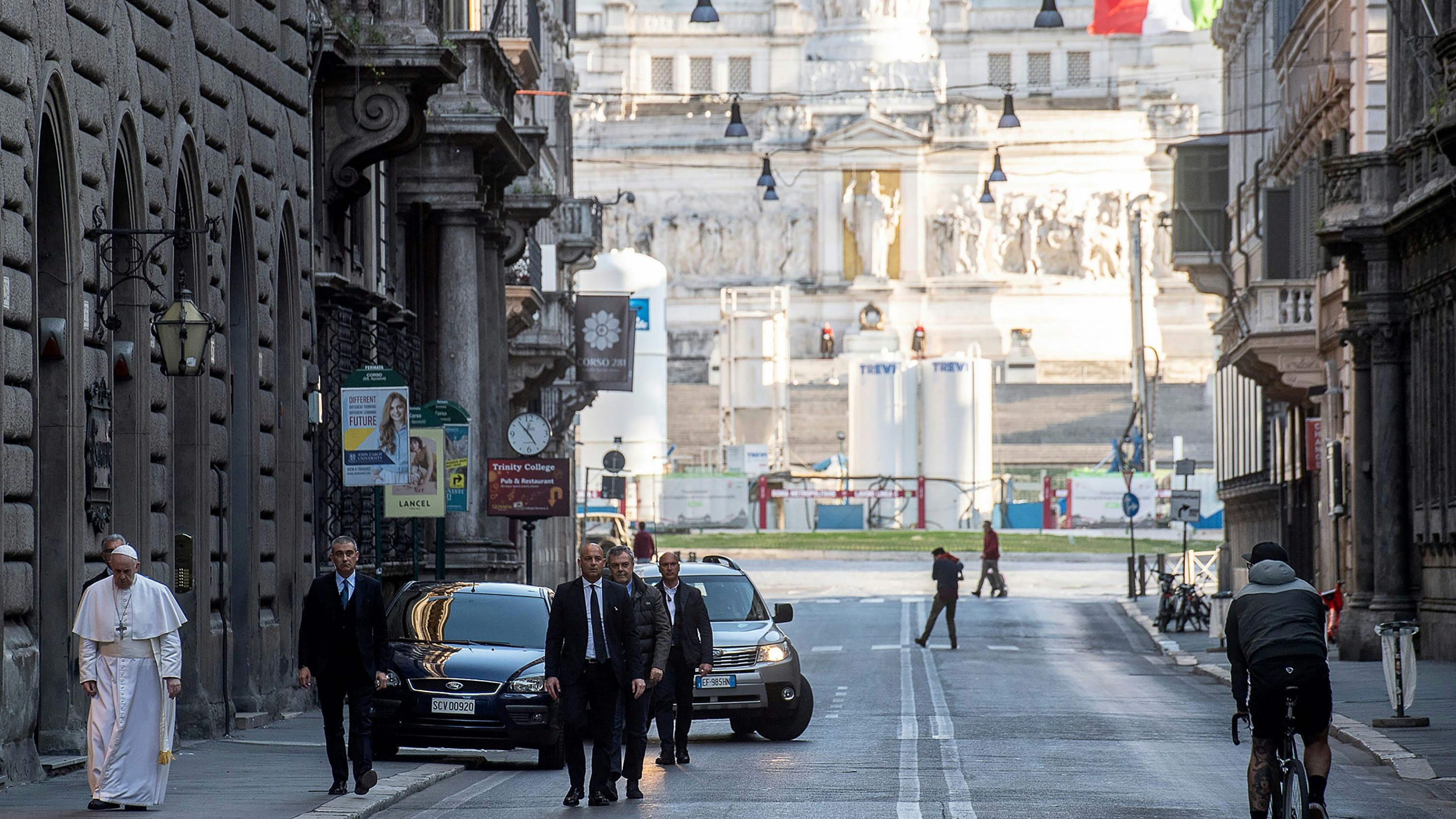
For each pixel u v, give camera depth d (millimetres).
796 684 65250
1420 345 96312
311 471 75125
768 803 46438
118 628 42844
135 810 42688
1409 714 66812
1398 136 100438
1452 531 90250
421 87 79875
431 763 57750
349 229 85062
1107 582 180500
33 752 47844
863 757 57938
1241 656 37312
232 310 67625
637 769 48250
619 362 139250
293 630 72312
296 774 51812
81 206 50438
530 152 113000
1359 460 102125
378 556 80875
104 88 52656
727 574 70125
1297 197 132375
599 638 46781
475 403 96375
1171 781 50625
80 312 50531
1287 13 139375
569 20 177750
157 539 57375
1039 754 58344
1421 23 97312
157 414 57938
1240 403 168125
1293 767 35562
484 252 105188
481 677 56031
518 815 44969
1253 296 126812
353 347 82125
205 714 61562
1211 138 164500
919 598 161000
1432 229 91750
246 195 67000
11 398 46531
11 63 45406
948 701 80625
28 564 47969
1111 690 86312
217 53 64125
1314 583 133375
